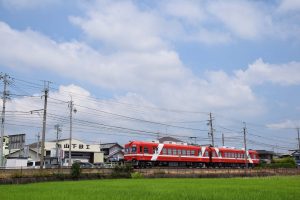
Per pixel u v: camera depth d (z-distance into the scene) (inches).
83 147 3592.5
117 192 1090.1
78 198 928.3
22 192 1083.9
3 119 2103.8
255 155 3213.6
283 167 3284.9
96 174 1921.8
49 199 901.8
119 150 3892.7
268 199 923.4
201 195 1010.1
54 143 3506.4
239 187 1298.0
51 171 1760.6
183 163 2472.9
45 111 1872.5
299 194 1041.5
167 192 1095.0
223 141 3289.9
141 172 2052.2
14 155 3331.7
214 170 2300.7
